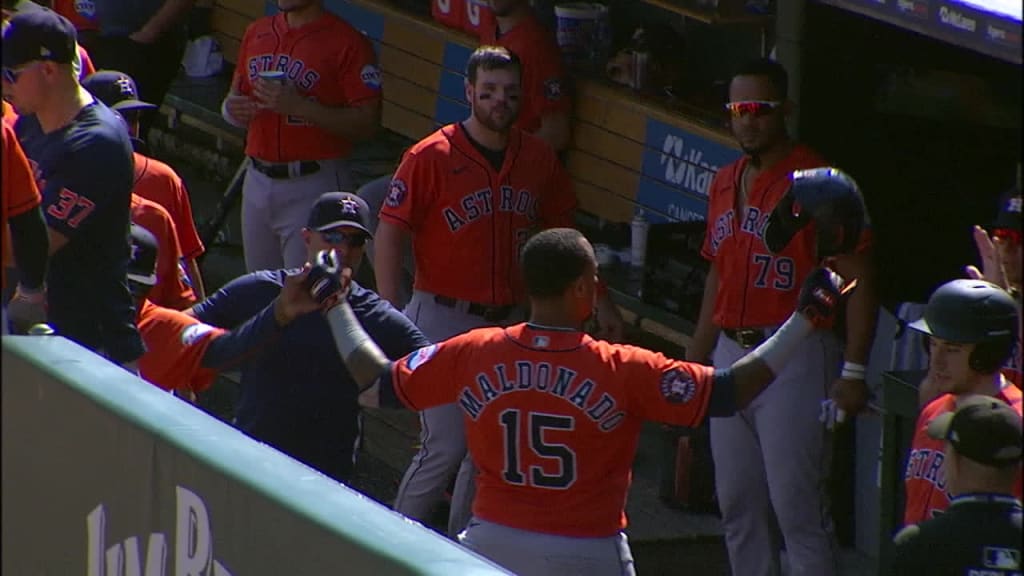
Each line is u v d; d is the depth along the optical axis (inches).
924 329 697.0
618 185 1232.2
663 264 1080.8
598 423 681.6
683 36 1270.9
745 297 877.2
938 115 969.5
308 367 808.3
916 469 677.3
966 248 983.6
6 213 714.8
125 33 1521.9
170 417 689.6
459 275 960.3
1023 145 456.1
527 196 965.8
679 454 1021.2
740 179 883.4
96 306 807.7
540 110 1203.2
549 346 685.3
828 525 879.1
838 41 953.5
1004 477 579.5
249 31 1219.2
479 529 702.5
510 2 1189.1
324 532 598.5
